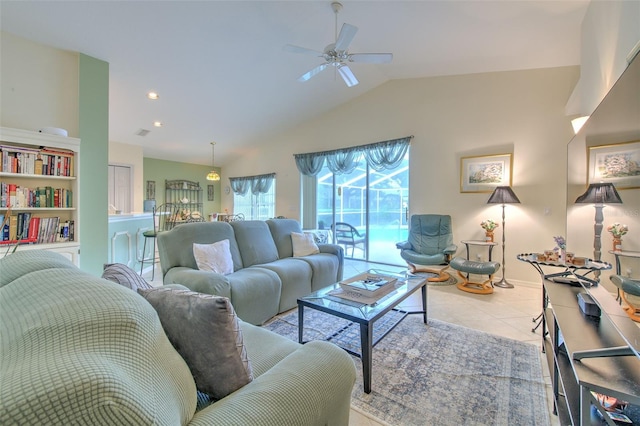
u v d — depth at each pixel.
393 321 2.76
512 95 4.04
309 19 3.16
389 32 3.32
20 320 0.62
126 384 0.54
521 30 2.96
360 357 2.08
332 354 1.09
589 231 1.76
